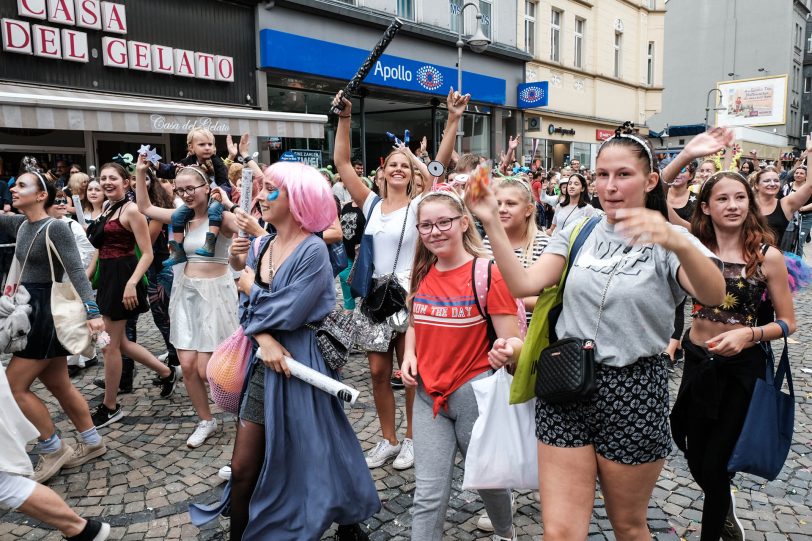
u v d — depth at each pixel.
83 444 3.31
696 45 41.34
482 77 16.00
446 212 2.20
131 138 10.31
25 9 8.10
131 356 4.07
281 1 11.15
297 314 2.14
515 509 2.81
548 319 1.86
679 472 3.19
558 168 18.27
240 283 2.35
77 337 3.02
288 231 2.25
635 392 1.68
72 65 8.77
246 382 2.33
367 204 3.35
